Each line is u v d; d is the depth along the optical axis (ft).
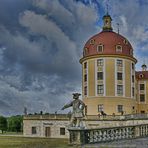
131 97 274.98
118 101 264.31
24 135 258.16
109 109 261.85
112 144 66.85
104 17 297.94
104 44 273.33
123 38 283.59
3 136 237.45
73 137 67.87
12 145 109.60
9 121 383.24
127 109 268.21
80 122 68.64
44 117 255.09
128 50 278.87
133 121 217.36
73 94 69.87
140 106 315.37
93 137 70.33
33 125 257.96
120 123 223.51
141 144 66.18
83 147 63.82
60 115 249.75
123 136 77.15
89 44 281.74
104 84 265.34
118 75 269.03
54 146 76.18
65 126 246.47
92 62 273.13
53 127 250.98
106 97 263.29
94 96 267.39
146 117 215.72
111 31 291.79
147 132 83.41
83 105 69.31
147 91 315.37
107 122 227.40
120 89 268.00
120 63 271.49
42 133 253.65
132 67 282.15
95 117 231.50
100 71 268.82
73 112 69.10
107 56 268.62
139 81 318.65
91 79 271.69
